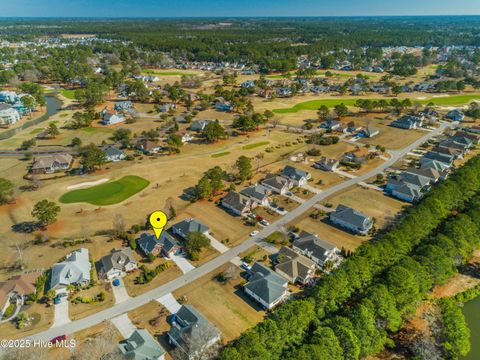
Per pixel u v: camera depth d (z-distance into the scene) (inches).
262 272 2997.0
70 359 2311.8
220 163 5383.9
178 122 7406.5
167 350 2391.7
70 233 3695.9
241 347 2176.4
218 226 3796.8
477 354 2393.0
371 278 2844.5
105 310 2714.1
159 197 4404.5
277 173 4960.6
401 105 7608.3
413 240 3230.8
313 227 3764.8
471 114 7244.1
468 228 3206.2
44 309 2726.4
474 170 4323.3
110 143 6215.6
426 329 2556.6
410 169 4790.8
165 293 2883.9
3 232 3718.0
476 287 2950.3
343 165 5246.1
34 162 5241.1
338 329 2294.5
